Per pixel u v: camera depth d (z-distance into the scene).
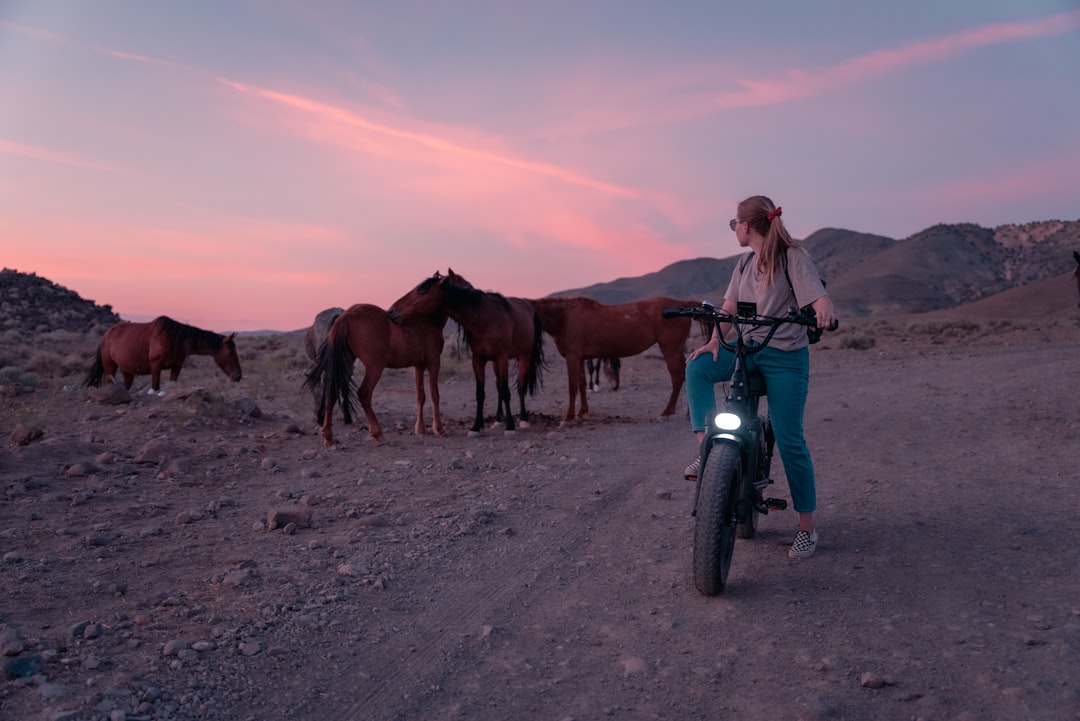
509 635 3.93
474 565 4.99
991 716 2.97
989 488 6.61
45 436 9.14
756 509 4.88
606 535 5.69
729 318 4.48
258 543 5.42
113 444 8.95
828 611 4.07
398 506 6.48
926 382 14.78
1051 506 5.93
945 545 5.08
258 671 3.45
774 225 4.52
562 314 11.88
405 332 10.18
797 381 4.61
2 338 33.75
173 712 3.04
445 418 12.53
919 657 3.50
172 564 4.93
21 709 2.98
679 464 8.40
